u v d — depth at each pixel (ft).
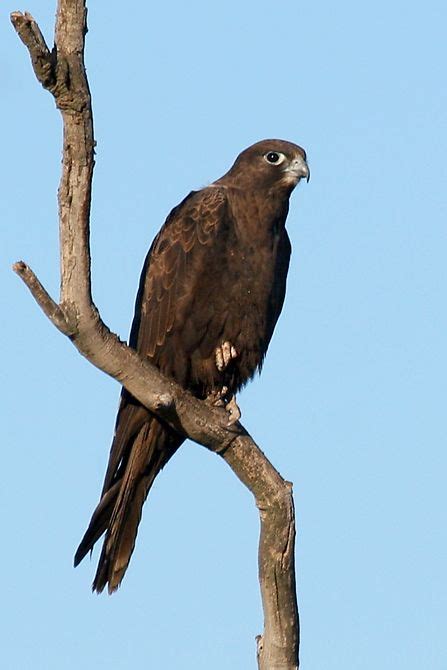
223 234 43.91
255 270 44.16
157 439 42.09
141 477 43.04
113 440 42.93
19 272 31.09
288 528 36.09
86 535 42.57
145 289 44.57
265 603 36.17
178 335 43.93
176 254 43.86
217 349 44.32
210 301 43.65
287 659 36.09
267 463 36.58
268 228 44.91
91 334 33.22
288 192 45.73
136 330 45.37
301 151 45.98
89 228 31.83
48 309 32.17
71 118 30.32
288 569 35.99
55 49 29.96
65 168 30.99
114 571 42.83
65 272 32.27
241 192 45.03
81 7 29.78
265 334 45.29
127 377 34.91
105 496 42.83
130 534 43.06
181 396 35.83
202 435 36.29
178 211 44.91
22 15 28.76
